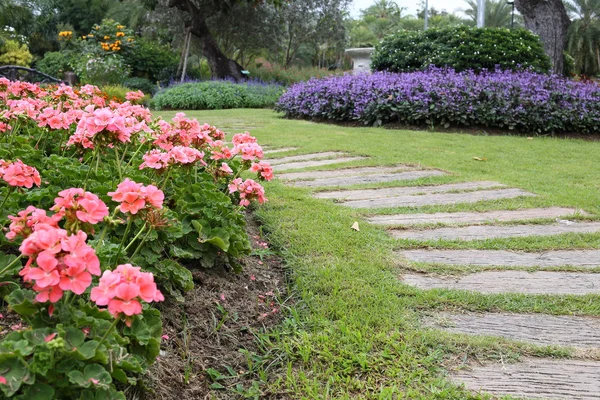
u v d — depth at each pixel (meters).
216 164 2.69
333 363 1.78
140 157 2.98
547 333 1.97
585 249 2.81
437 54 9.35
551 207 3.56
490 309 2.15
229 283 2.25
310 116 8.98
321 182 4.22
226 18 18.44
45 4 27.70
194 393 1.63
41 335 1.24
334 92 8.45
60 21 28.58
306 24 20.28
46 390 1.14
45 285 1.09
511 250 2.79
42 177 2.39
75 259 1.13
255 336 1.97
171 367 1.68
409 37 10.03
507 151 5.80
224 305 2.10
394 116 7.86
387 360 1.79
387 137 6.57
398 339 1.90
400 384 1.67
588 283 2.39
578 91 7.74
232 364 1.81
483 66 9.04
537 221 3.25
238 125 8.00
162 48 19.41
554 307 2.16
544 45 11.60
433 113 7.49
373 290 2.27
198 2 16.47
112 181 2.24
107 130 1.84
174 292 1.94
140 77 17.52
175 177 2.61
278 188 3.87
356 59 14.63
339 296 2.21
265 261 2.60
